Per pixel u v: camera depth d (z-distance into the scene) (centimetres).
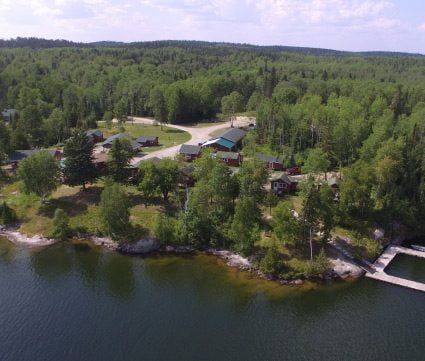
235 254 8625
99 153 13375
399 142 11250
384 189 10031
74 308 6962
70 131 16750
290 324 6675
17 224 9938
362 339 6328
